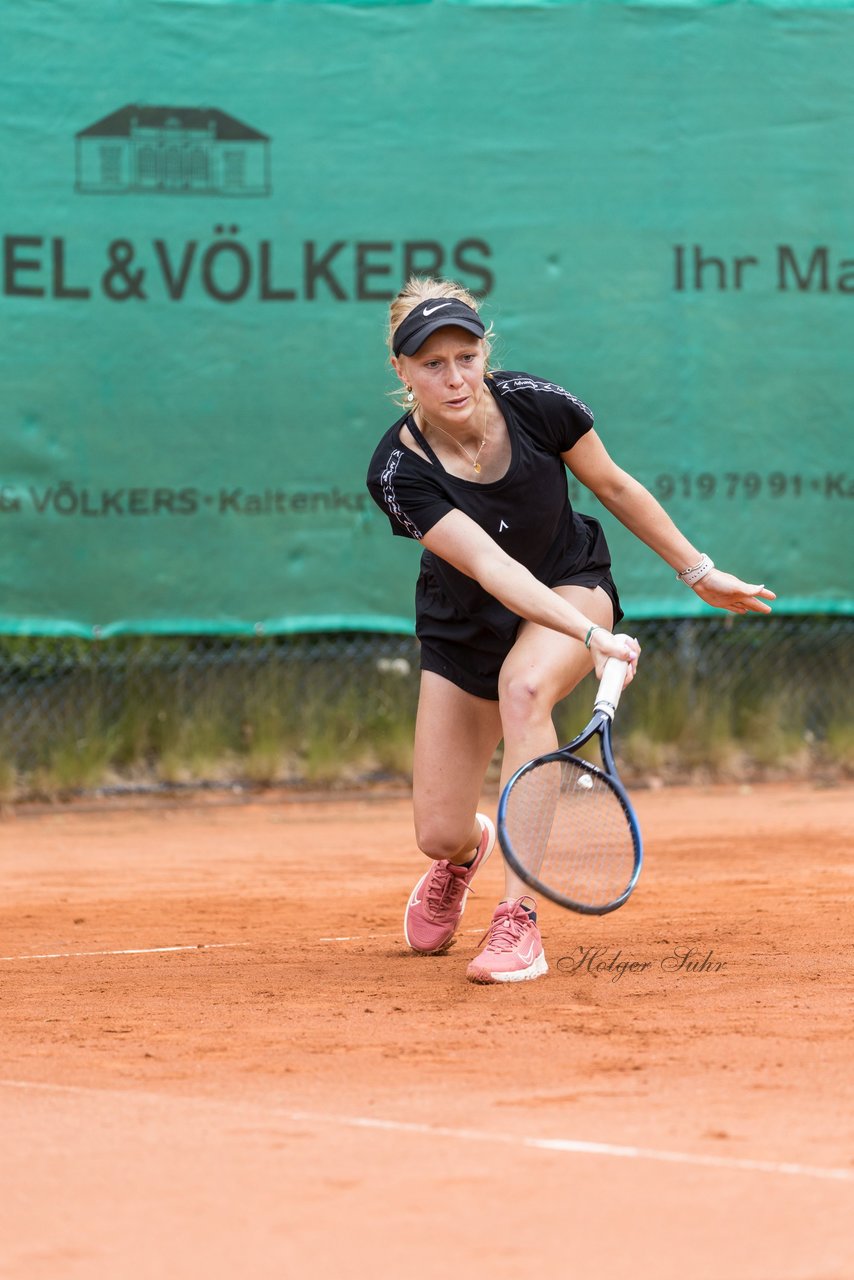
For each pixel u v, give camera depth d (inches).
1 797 1230.3
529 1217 312.5
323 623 1250.0
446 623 589.0
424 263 1267.2
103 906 805.2
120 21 1223.5
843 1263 285.4
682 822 1126.4
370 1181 337.4
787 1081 415.8
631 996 529.7
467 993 543.5
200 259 1234.6
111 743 1280.8
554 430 558.9
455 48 1268.5
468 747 599.2
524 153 1278.3
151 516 1226.0
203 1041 478.0
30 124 1211.9
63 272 1214.9
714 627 1418.6
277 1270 286.8
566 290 1284.4
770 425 1317.7
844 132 1325.0
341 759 1312.7
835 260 1326.3
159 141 1229.1
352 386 1256.8
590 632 519.8
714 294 1305.4
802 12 1314.0
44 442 1208.2
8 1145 371.6
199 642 1325.0
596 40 1284.4
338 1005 528.7
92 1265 291.1
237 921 746.8
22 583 1203.9
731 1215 311.7
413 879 900.6
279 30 1246.9
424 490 549.3
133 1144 370.6
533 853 557.6
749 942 633.0
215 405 1234.6
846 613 1338.6
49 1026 505.0
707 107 1302.9
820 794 1291.8
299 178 1250.0
